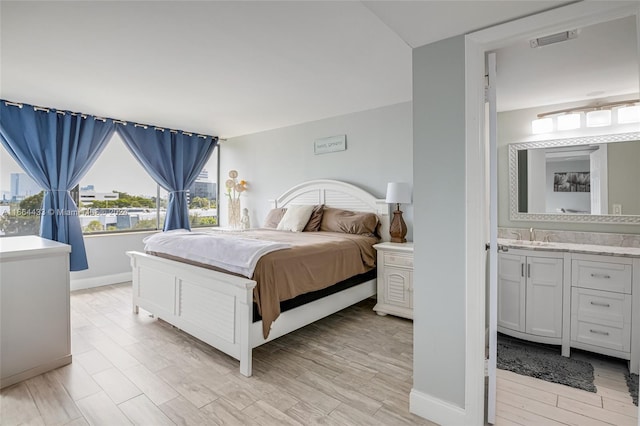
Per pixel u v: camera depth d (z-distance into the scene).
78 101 3.76
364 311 3.65
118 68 2.84
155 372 2.30
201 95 3.59
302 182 4.94
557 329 2.68
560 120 3.13
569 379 2.29
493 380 1.76
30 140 3.85
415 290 1.88
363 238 3.61
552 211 3.20
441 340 1.79
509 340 2.99
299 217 4.24
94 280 4.46
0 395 2.03
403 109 3.91
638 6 1.31
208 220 5.97
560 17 1.43
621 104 2.87
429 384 1.84
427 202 1.83
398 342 2.84
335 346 2.76
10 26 2.14
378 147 4.13
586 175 3.04
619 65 2.32
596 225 2.99
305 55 2.62
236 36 2.30
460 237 1.72
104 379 2.21
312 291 2.80
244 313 2.25
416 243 1.87
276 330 2.50
